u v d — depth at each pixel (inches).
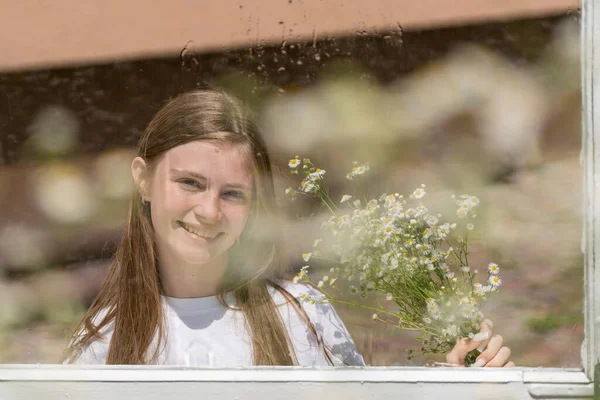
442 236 123.0
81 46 158.7
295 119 159.2
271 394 97.7
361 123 166.6
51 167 159.5
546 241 130.9
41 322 137.7
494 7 155.9
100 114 162.4
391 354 123.2
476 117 166.7
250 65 164.2
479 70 167.3
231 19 163.8
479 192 158.9
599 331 93.4
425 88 171.6
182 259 131.6
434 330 118.6
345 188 158.1
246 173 135.6
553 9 143.9
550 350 108.3
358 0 168.6
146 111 159.2
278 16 165.2
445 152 171.0
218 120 136.4
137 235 135.8
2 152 162.7
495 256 134.7
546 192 141.8
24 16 160.4
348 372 97.7
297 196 147.3
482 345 112.8
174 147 133.4
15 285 147.5
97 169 158.7
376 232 123.1
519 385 95.3
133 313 130.0
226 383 97.9
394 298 122.6
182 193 131.5
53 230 154.4
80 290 146.1
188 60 162.4
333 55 169.0
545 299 116.7
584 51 94.7
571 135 111.2
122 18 159.0
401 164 169.3
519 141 157.4
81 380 99.1
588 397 93.7
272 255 138.4
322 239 137.6
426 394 96.4
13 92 163.2
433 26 169.8
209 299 132.6
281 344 129.3
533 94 152.3
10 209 160.9
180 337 128.0
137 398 98.5
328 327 131.0
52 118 159.3
